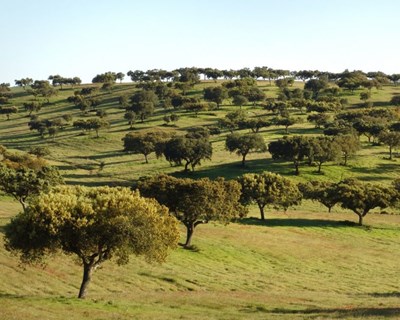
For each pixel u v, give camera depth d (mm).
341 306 37875
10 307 29844
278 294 46344
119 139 198125
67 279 49062
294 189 96875
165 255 41250
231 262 64312
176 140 144625
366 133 181250
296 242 78000
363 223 95500
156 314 31625
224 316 32062
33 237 36938
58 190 42531
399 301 40531
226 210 70625
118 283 49906
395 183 110625
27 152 175375
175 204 68750
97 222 37250
